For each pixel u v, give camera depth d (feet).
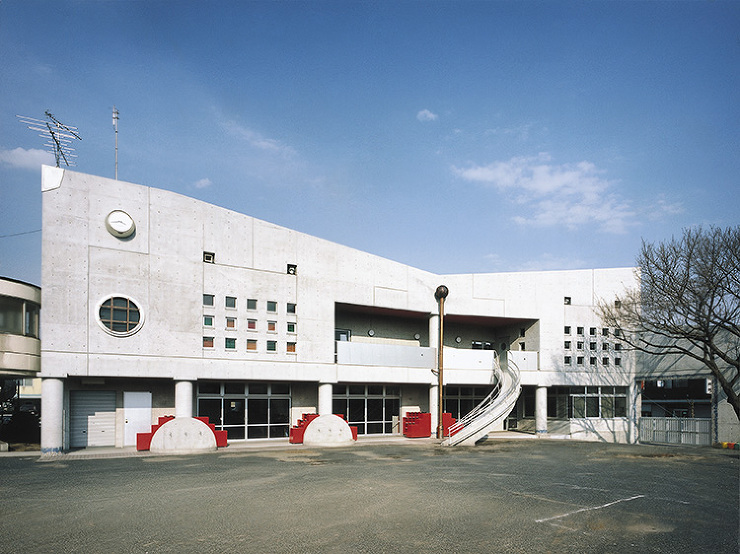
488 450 75.25
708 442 94.48
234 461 60.29
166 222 76.69
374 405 101.04
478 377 104.01
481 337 118.62
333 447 77.15
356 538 28.84
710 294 80.28
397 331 107.04
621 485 45.70
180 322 76.33
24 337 64.64
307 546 27.37
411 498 39.06
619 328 95.30
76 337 68.64
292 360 85.35
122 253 72.84
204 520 32.32
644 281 90.12
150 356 73.51
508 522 32.45
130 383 77.97
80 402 74.74
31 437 85.76
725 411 91.61
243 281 82.43
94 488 42.73
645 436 107.86
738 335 80.23
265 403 88.74
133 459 62.34
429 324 105.40
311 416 87.40
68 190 70.03
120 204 73.46
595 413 109.40
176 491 41.39
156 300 74.74
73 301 68.90
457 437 82.99
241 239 82.99
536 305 107.96
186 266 77.61
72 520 32.27
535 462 61.52
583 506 36.91
